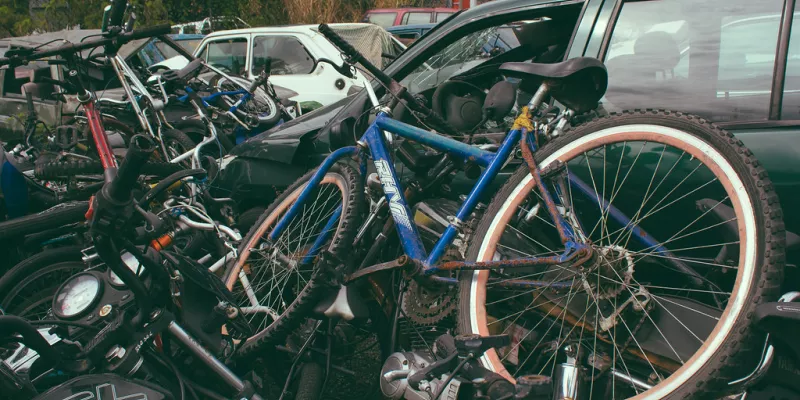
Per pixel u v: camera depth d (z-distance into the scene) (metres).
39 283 3.62
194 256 3.71
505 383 2.28
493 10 3.61
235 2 16.83
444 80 3.89
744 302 2.14
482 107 3.55
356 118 3.65
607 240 2.78
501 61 3.86
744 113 2.76
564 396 2.28
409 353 2.69
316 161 3.95
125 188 2.28
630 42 3.10
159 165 3.38
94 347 2.50
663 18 3.03
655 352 2.45
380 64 9.66
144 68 6.60
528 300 2.79
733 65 2.82
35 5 13.78
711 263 2.53
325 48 9.59
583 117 3.10
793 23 2.70
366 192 3.27
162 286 2.63
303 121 4.30
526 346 2.79
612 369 2.48
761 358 2.08
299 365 3.09
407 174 3.49
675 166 2.72
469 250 2.86
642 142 2.77
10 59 2.79
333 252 2.96
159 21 14.62
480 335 2.62
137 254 2.49
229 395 2.75
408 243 2.91
